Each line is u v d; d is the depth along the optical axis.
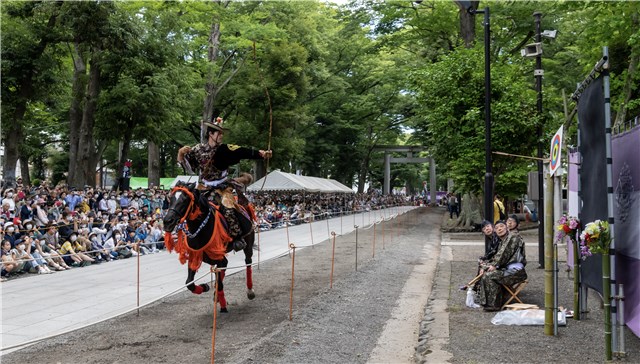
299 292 10.46
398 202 65.56
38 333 7.60
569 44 28.56
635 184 6.61
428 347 6.80
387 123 52.94
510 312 7.95
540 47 13.81
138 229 17.23
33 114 30.62
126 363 6.17
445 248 18.44
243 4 34.56
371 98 48.59
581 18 23.94
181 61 25.50
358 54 45.56
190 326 7.85
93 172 23.84
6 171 22.64
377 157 67.25
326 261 15.10
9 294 10.39
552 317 7.26
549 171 7.34
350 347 7.12
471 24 24.36
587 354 6.42
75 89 25.44
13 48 21.53
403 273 13.29
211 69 30.14
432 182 69.06
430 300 9.77
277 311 8.82
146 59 22.62
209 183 8.45
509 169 19.78
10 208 14.33
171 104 23.53
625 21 17.34
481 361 6.21
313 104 46.69
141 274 12.87
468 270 13.12
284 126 38.34
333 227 28.98
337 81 45.69
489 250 9.66
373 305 9.58
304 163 51.25
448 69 14.67
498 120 13.47
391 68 45.00
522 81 15.02
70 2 20.19
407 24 28.66
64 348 6.75
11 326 7.98
